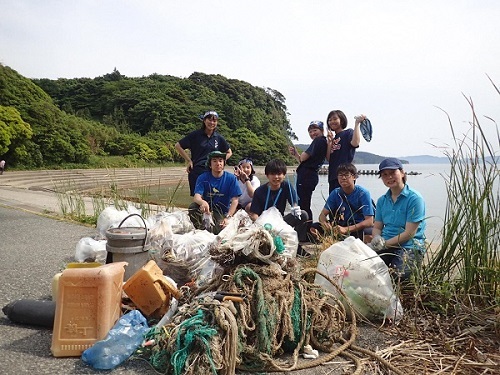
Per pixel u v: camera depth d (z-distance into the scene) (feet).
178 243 12.64
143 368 8.39
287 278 9.82
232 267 10.00
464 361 8.91
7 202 36.45
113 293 9.20
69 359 8.66
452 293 11.48
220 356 8.05
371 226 15.39
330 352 9.57
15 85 115.75
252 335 8.82
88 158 110.32
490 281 11.30
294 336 9.29
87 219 26.30
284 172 16.87
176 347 8.20
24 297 12.21
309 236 17.20
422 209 12.60
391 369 8.62
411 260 12.34
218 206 17.54
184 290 10.37
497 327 10.13
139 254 11.78
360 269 11.01
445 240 12.22
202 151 21.57
